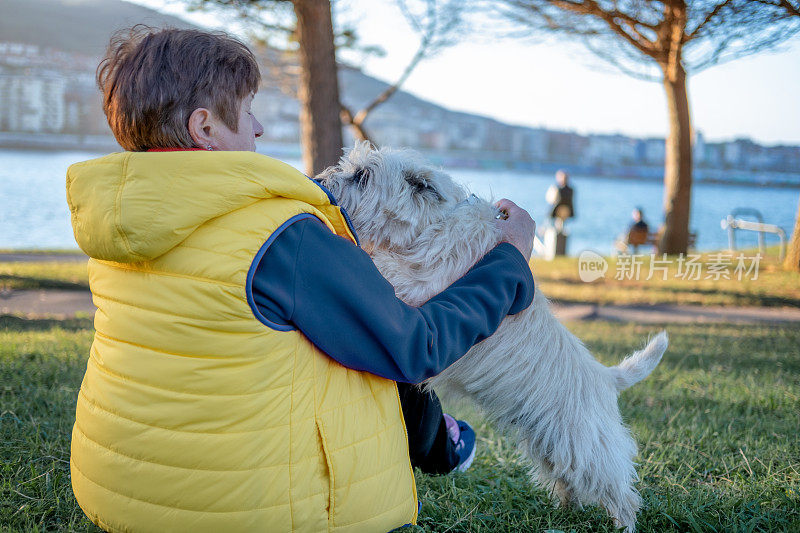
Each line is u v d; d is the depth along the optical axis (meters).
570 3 11.01
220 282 1.44
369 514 1.64
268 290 1.48
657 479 3.07
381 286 1.60
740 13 9.63
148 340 1.49
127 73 1.59
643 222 16.64
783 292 10.17
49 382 3.96
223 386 1.47
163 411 1.48
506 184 61.88
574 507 2.66
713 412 4.08
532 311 2.48
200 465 1.48
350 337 1.56
